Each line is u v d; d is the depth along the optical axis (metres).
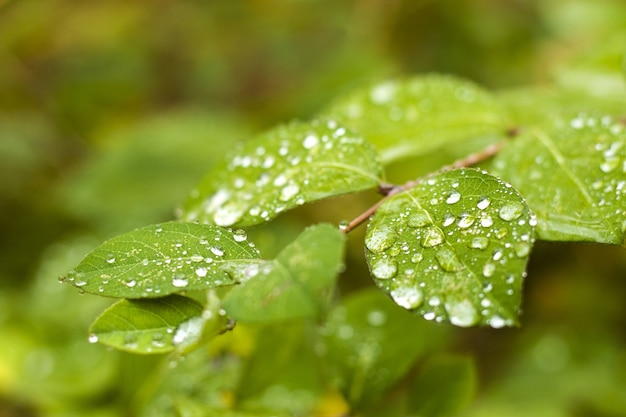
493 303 0.26
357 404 0.35
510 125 0.35
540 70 0.72
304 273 0.25
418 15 0.75
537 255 0.63
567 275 0.62
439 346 0.38
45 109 0.86
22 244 0.68
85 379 0.44
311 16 0.92
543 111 0.39
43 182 0.76
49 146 0.82
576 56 0.43
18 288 0.63
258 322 0.25
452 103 0.35
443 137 0.35
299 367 0.38
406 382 0.44
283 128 0.31
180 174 0.73
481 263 0.26
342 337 0.35
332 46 0.91
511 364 0.58
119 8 0.96
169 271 0.27
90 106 0.87
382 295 0.35
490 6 0.78
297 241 0.26
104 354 0.45
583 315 0.60
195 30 0.95
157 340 0.27
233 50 0.94
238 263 0.27
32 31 0.87
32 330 0.49
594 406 0.52
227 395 0.35
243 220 0.30
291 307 0.25
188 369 0.36
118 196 0.70
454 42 0.75
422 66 0.75
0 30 0.83
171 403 0.36
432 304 0.26
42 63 0.90
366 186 0.29
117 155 0.74
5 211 0.70
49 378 0.45
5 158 0.74
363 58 0.75
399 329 0.35
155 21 0.96
